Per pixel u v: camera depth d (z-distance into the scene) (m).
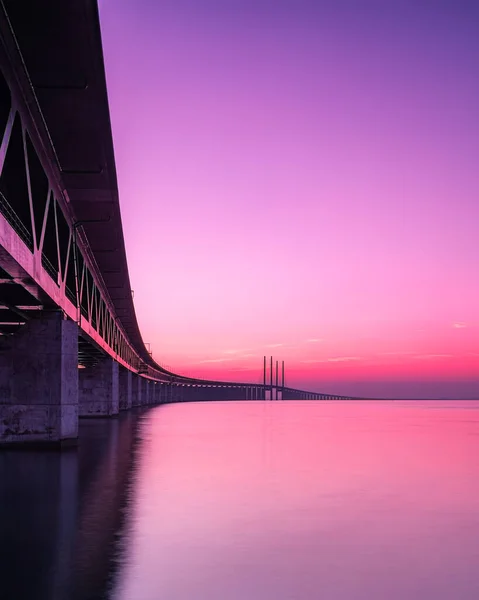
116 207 38.41
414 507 17.27
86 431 51.12
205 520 15.16
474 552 12.28
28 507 16.88
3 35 20.44
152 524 14.64
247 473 24.05
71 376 36.56
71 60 23.06
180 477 22.83
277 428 57.69
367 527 14.57
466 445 38.69
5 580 10.23
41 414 34.72
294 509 16.77
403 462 28.64
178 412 110.44
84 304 60.94
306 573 10.71
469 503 17.92
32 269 26.52
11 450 33.25
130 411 108.81
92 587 9.85
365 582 10.21
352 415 106.25
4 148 21.78
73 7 20.25
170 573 10.65
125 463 27.36
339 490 20.17
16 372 34.84
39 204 36.97
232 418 83.44
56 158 30.84
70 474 23.69
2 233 20.95
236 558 11.66
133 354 123.94
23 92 23.78
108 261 53.84
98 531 13.87
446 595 9.55
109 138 29.23
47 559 11.51
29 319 35.16
